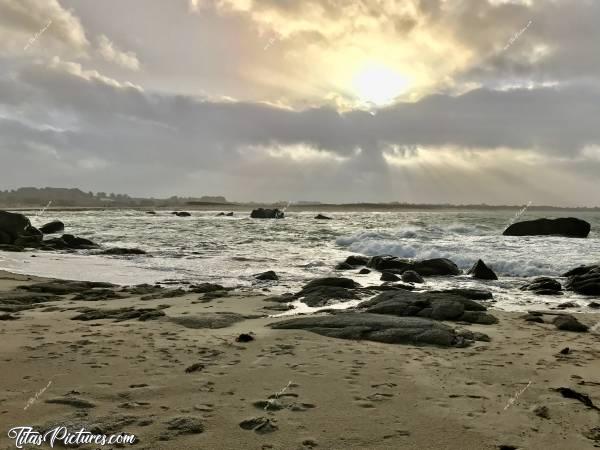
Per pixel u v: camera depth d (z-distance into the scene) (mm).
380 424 4566
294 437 4234
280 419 4605
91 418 4504
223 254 23984
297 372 6113
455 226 41125
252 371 6117
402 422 4625
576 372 6418
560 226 33750
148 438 4129
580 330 9164
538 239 29875
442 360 6887
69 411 4668
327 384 5672
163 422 4457
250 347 7332
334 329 8398
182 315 9797
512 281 16828
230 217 75812
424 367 6504
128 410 4730
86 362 6328
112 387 5383
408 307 10242
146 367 6168
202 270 18422
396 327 8383
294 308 11141
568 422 4711
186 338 7828
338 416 4723
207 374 5945
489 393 5516
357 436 4289
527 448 4152
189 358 6648
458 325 9539
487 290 14852
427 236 30906
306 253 24688
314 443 4129
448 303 10344
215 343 7527
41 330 8242
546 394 5504
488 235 33875
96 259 21516
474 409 5004
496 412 4934
